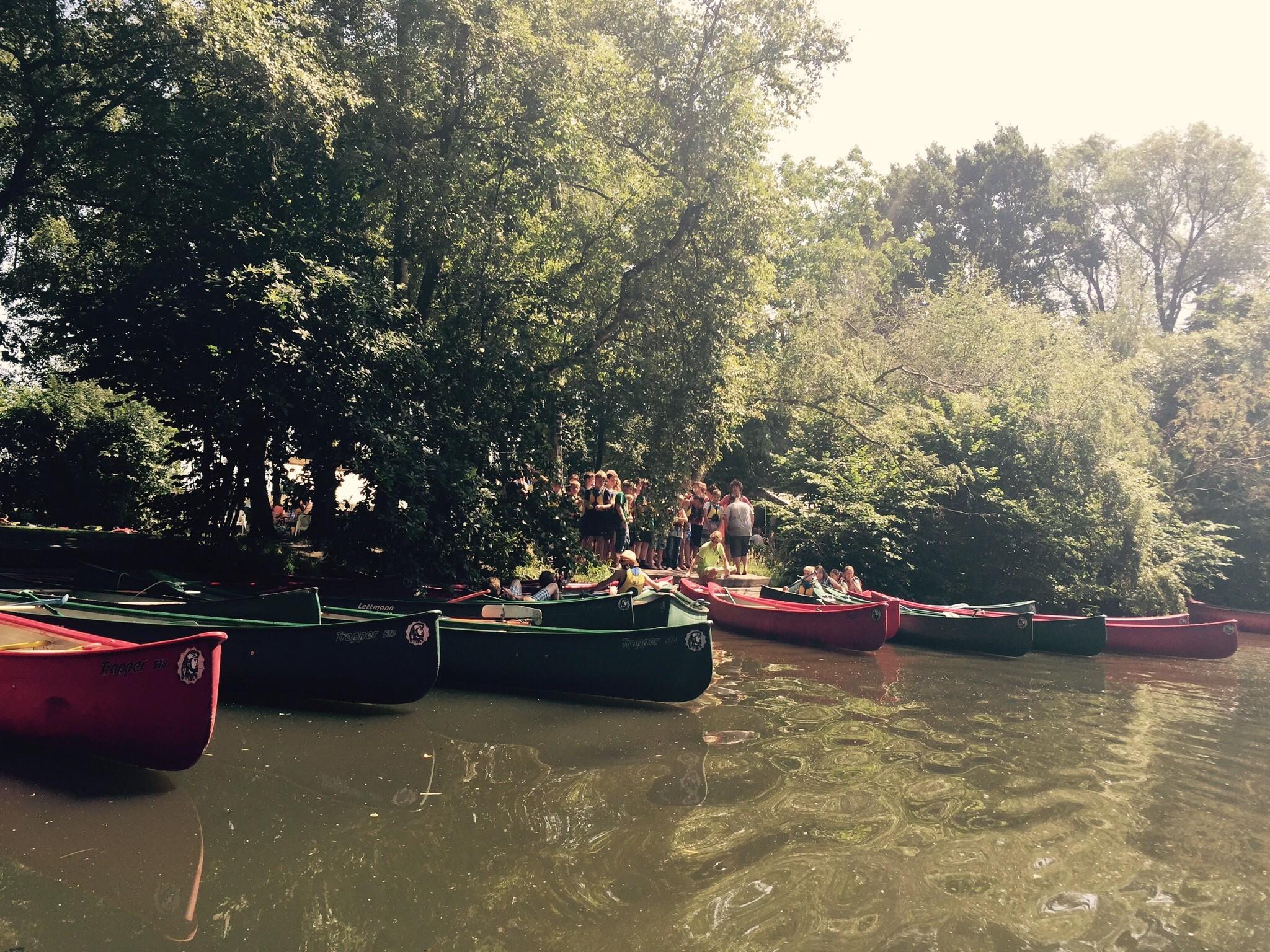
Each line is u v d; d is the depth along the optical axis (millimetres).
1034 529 17328
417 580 11555
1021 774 6879
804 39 14820
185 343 11500
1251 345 27562
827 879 4719
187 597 8953
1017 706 9570
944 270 38938
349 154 12133
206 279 11055
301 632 7461
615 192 16344
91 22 12422
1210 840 5648
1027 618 13070
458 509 12148
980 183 40312
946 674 11281
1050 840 5504
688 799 5871
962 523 17953
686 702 8711
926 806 5996
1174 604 18844
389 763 6270
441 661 8758
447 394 12680
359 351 11141
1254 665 14664
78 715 5656
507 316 14609
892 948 4031
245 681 7551
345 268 11875
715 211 14672
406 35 12906
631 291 14852
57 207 14680
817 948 3990
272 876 4410
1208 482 24328
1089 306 40250
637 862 4820
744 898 4449
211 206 12422
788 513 17609
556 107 13133
